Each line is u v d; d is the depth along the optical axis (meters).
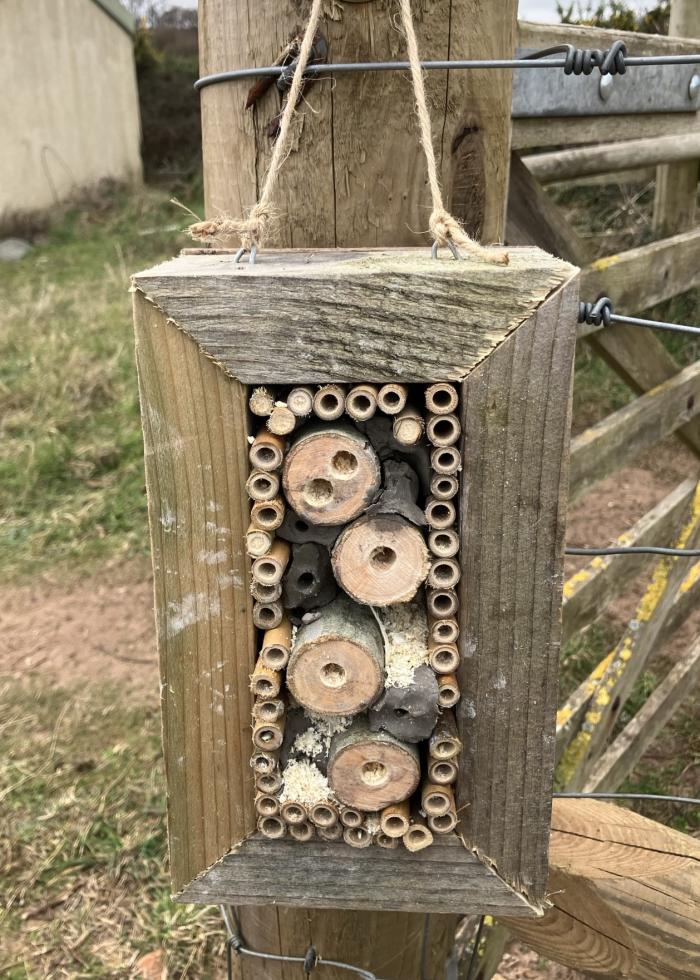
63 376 2.23
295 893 0.42
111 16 4.54
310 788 0.38
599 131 0.83
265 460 0.35
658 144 1.13
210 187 0.48
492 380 0.33
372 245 0.45
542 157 1.03
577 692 0.91
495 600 0.36
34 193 4.16
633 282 0.92
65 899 0.93
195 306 0.33
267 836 0.40
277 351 0.33
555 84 0.73
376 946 0.54
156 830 1.00
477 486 0.35
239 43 0.43
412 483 0.36
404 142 0.44
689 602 1.07
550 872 0.48
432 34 0.43
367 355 0.33
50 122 4.21
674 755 1.14
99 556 1.65
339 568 0.35
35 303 2.94
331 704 0.36
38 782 1.08
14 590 1.55
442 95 0.44
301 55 0.37
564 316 0.33
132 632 1.43
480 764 0.39
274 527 0.35
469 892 0.41
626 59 0.43
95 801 1.05
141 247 3.67
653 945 0.46
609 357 0.93
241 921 0.57
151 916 0.90
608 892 0.46
